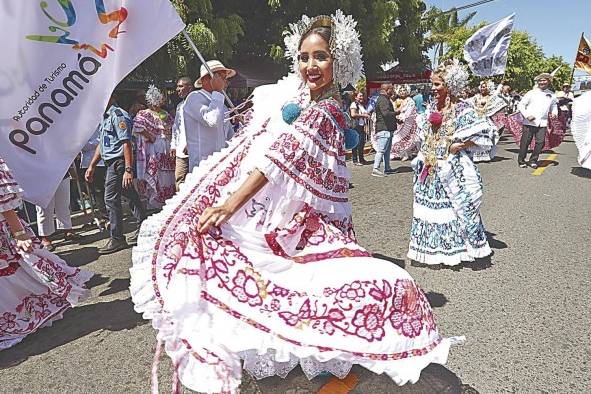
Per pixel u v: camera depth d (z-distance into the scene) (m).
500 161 10.83
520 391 2.61
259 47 13.82
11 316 3.27
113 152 4.98
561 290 3.90
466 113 4.15
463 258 4.32
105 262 4.89
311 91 2.45
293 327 2.04
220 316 2.04
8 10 3.04
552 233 5.44
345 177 2.43
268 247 2.27
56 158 3.30
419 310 2.18
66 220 5.55
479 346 3.06
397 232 5.52
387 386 2.60
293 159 2.18
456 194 4.24
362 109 10.63
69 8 3.23
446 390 2.60
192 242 2.17
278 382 2.62
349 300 2.09
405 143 11.02
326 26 2.39
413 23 17.78
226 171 2.45
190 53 9.78
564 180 8.56
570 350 3.01
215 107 4.67
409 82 20.27
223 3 12.77
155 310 2.09
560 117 11.03
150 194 6.85
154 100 6.68
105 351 3.16
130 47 3.40
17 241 3.04
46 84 3.22
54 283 3.38
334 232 2.35
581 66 16.22
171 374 2.85
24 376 2.91
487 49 10.47
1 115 3.13
